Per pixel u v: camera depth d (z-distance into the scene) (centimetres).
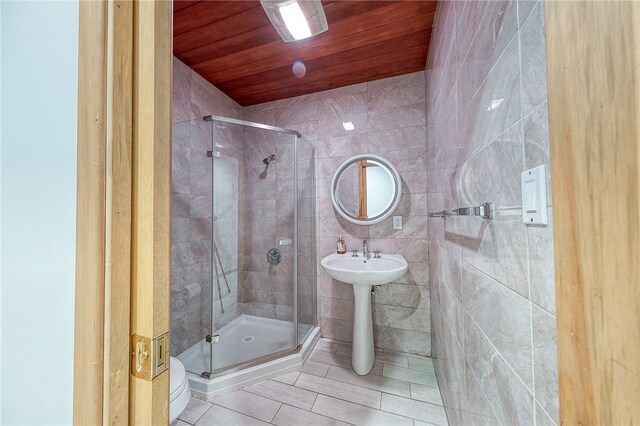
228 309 211
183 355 175
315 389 149
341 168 204
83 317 40
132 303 41
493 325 67
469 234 88
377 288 194
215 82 200
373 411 132
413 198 188
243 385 151
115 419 39
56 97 44
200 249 194
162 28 45
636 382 22
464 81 89
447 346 125
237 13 132
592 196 26
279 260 219
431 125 161
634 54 22
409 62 177
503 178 60
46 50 46
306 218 215
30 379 46
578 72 27
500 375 63
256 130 217
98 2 40
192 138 186
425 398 141
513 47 54
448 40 111
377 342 194
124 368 40
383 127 196
